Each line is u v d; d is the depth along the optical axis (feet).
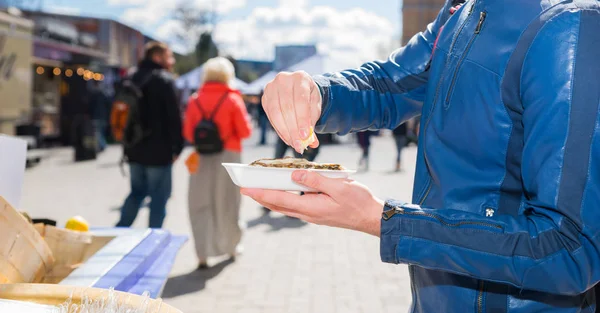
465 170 4.21
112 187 36.60
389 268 18.83
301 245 21.89
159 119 17.81
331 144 79.66
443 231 3.54
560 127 3.47
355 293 16.33
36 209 28.35
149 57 18.21
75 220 8.07
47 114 62.54
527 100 3.72
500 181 4.09
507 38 3.93
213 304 15.28
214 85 18.07
